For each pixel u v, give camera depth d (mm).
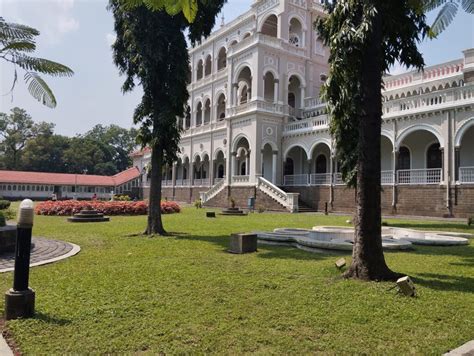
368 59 6453
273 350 3600
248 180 32938
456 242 10484
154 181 12914
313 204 29531
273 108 33750
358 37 6082
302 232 12258
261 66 33406
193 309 4738
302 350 3604
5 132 70250
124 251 9164
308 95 36406
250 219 19828
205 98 43625
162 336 3900
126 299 5121
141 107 12930
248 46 34062
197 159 44312
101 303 4938
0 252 8500
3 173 52906
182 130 13766
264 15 36938
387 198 24312
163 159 13266
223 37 42344
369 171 6340
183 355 3488
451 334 4016
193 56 46938
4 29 10289
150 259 8102
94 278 6285
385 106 25109
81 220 17703
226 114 36438
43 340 3766
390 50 7355
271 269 7082
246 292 5512
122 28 12820
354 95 6754
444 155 21812
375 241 6277
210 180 40312
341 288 5660
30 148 70688
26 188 53750
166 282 6059
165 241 10977
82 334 3918
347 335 3971
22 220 4465
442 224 17062
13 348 3619
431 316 4527
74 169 76312
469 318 4480
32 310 4426
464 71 23375
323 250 9070
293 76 36281
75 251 8984
